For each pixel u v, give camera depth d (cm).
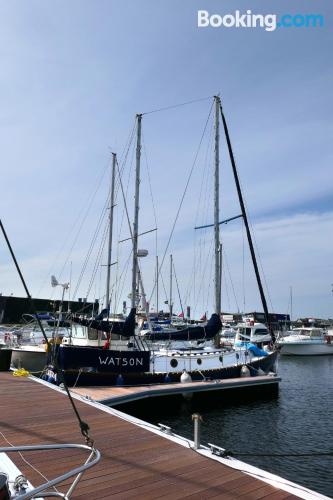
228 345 2042
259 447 1018
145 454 545
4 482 238
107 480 460
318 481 796
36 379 1165
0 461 499
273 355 1836
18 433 638
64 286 1353
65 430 654
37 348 1612
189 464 511
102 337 1555
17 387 1040
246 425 1230
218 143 2019
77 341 1584
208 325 1515
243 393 1570
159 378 1383
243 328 3397
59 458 521
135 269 1756
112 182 2345
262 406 1498
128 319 1433
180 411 1373
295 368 2909
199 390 1373
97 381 1259
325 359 3531
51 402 862
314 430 1184
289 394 1784
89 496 420
